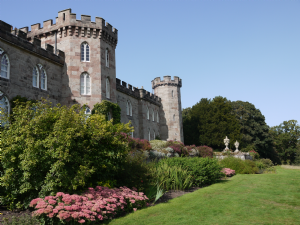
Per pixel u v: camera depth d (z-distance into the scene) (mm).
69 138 8477
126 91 33938
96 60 24109
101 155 10016
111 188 10062
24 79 18875
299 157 65500
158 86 47094
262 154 58438
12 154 8680
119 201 9094
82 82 23688
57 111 9492
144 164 12734
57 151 8141
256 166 26375
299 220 8477
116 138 10297
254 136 56188
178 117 46344
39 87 20516
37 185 8531
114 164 10359
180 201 11375
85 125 9758
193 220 8383
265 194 13125
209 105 50531
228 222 8219
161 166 15008
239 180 19031
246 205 10625
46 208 7164
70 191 8664
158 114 45531
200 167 16250
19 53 18594
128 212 9414
